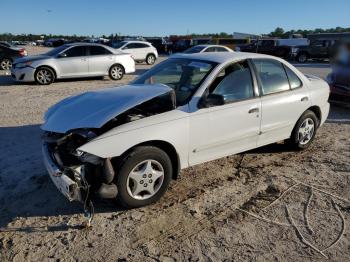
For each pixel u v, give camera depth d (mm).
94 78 15406
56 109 4309
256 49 31750
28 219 3795
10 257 3211
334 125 7746
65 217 3838
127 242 3449
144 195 4020
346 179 4930
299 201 4301
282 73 5469
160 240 3494
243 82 4871
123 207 4004
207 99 4273
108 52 14500
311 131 5996
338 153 5926
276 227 3750
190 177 4883
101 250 3326
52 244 3396
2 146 5906
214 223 3799
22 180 4645
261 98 5035
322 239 3566
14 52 18594
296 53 30438
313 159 5637
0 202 4117
